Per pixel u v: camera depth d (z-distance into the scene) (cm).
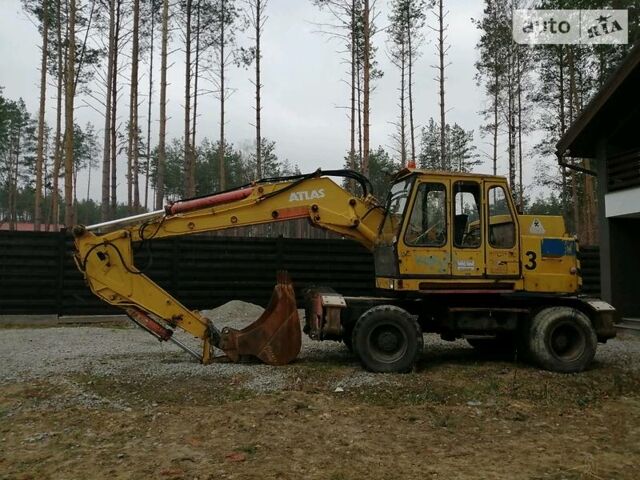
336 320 713
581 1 1883
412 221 721
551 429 534
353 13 1950
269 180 754
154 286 715
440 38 2222
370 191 788
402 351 706
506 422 551
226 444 468
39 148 2281
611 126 1227
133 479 398
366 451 463
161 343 927
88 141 4338
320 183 759
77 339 970
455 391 634
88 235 704
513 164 2603
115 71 2000
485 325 759
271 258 1380
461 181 736
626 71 1086
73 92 1819
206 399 588
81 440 475
